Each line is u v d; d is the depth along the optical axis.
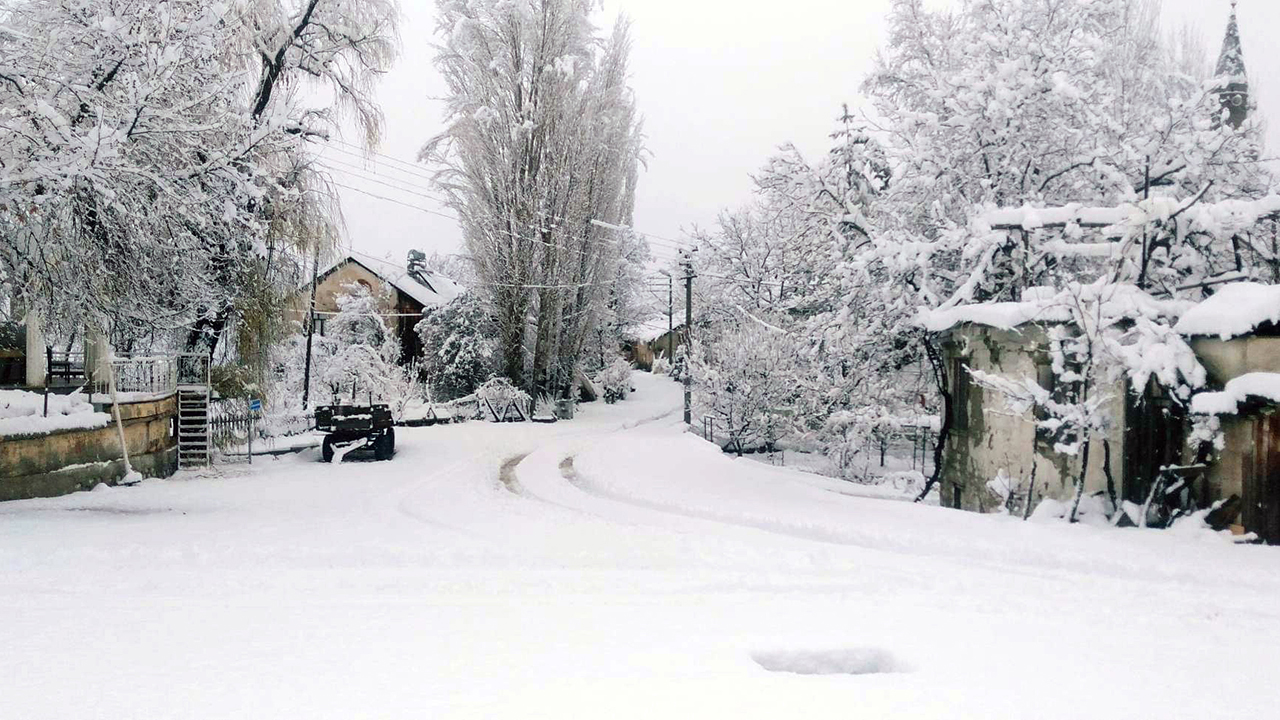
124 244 12.17
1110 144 18.06
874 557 8.66
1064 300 11.33
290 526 10.43
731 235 42.25
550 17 34.34
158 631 4.92
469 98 34.31
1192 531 9.97
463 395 38.44
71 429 14.03
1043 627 5.62
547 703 3.67
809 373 23.41
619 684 3.98
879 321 18.64
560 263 35.56
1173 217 13.17
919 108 20.70
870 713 3.65
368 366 35.06
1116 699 3.99
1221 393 9.98
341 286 46.19
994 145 17.98
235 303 19.61
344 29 22.55
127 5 11.33
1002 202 18.52
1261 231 15.18
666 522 11.55
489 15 34.03
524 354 35.75
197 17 11.95
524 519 11.62
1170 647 5.14
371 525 10.69
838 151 20.88
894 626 5.49
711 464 18.75
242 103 16.06
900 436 23.58
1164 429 11.11
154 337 17.31
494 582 7.00
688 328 32.81
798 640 4.95
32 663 4.16
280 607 5.77
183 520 10.95
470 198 34.50
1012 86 17.17
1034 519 11.30
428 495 14.70
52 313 12.34
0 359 20.19
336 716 3.44
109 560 7.80
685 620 5.55
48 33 11.27
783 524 11.05
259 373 21.33
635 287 53.84
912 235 17.80
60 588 6.46
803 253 22.23
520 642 4.80
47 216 11.20
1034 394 11.34
